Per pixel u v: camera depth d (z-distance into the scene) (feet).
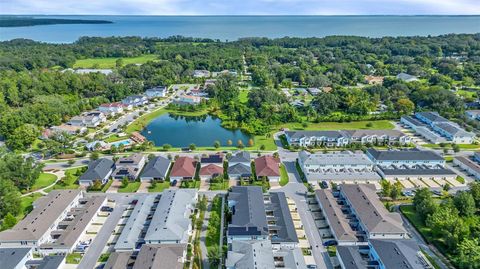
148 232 316.19
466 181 428.15
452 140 556.10
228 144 556.92
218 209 370.73
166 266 272.72
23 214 367.66
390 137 546.67
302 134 548.31
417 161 465.47
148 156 500.74
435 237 321.73
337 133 551.18
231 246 298.76
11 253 291.38
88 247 314.76
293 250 298.97
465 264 274.57
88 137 585.22
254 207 348.18
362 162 456.86
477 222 328.70
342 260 285.64
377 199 370.12
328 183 422.82
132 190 413.80
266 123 638.53
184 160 464.24
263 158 467.11
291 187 417.90
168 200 366.63
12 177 402.72
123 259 287.48
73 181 434.30
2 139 584.81
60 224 340.39
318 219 354.95
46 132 590.96
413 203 372.38
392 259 276.82
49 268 276.82
